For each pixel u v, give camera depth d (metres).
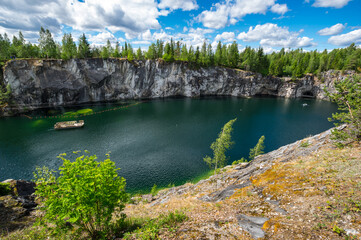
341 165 10.67
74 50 92.00
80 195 6.77
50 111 82.00
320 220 6.75
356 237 5.51
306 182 10.11
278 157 17.52
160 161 41.03
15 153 44.34
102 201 7.47
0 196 14.38
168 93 121.19
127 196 8.91
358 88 13.46
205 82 123.06
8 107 75.38
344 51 126.38
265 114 81.50
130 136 56.00
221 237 6.85
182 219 8.82
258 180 13.27
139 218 10.70
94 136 55.69
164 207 13.99
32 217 12.03
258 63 121.38
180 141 52.28
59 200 7.05
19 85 79.81
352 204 7.04
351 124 14.84
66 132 58.53
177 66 115.69
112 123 68.31
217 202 11.77
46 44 88.31
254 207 9.28
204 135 57.16
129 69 107.38
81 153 44.47
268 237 6.51
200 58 117.88
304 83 121.31
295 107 95.56
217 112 85.12
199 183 20.52
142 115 79.38
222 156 32.97
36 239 8.60
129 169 37.72
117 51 109.88
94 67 97.69
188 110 88.69
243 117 76.75
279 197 9.54
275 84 125.75
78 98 97.00
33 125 64.25
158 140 53.00
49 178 7.46
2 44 81.06
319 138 17.05
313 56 127.06
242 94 126.50
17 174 36.03
